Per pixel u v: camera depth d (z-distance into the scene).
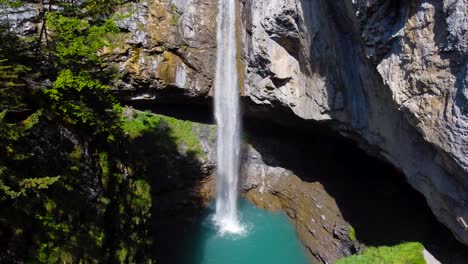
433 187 12.81
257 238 22.95
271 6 18.47
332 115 17.81
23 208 10.60
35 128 11.70
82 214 12.74
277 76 19.78
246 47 22.00
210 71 25.05
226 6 23.42
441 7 9.83
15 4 11.98
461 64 9.57
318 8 15.81
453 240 15.78
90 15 12.87
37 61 12.35
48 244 11.12
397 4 11.52
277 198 25.47
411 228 17.30
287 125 24.27
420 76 10.91
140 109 26.48
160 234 22.77
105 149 15.41
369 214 19.42
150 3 22.97
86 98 13.17
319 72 17.42
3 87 10.52
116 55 22.66
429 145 11.99
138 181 17.69
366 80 14.35
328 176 23.23
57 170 12.30
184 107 27.30
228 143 26.38
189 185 25.67
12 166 10.49
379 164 21.67
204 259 21.38
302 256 21.45
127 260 14.54
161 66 23.86
